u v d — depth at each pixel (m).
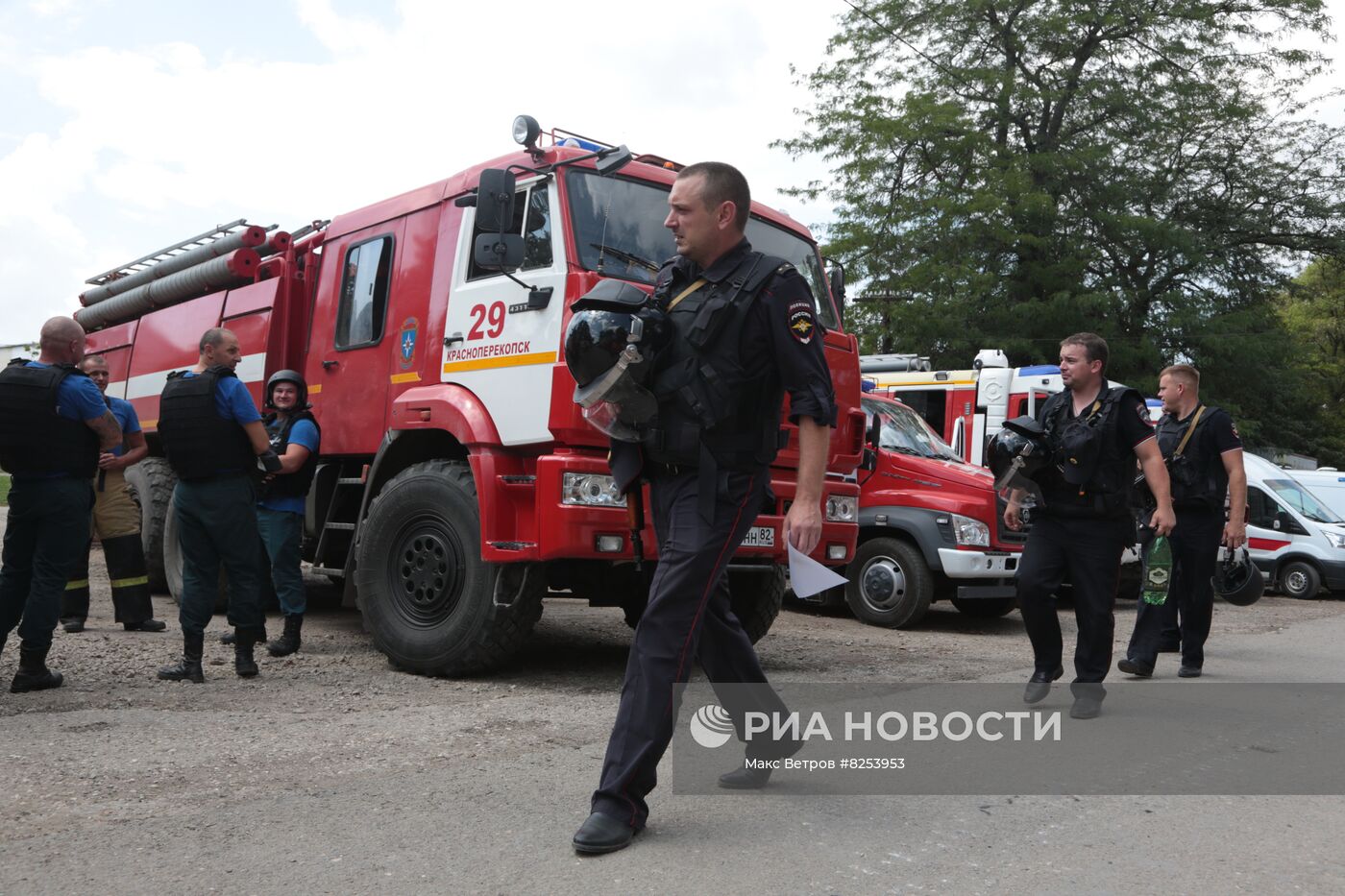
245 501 5.94
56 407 5.42
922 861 3.11
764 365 3.29
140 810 3.54
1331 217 25.45
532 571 5.98
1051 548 5.33
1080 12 23.58
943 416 14.37
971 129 23.12
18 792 3.71
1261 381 24.12
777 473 6.36
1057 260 23.19
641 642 3.27
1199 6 23.52
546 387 5.72
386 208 7.27
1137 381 22.62
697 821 3.44
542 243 5.97
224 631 7.87
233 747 4.37
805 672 6.65
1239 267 25.64
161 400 5.94
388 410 6.90
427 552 6.29
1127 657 6.64
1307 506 15.77
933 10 24.20
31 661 5.47
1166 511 5.36
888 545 9.61
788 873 3.00
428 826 3.38
